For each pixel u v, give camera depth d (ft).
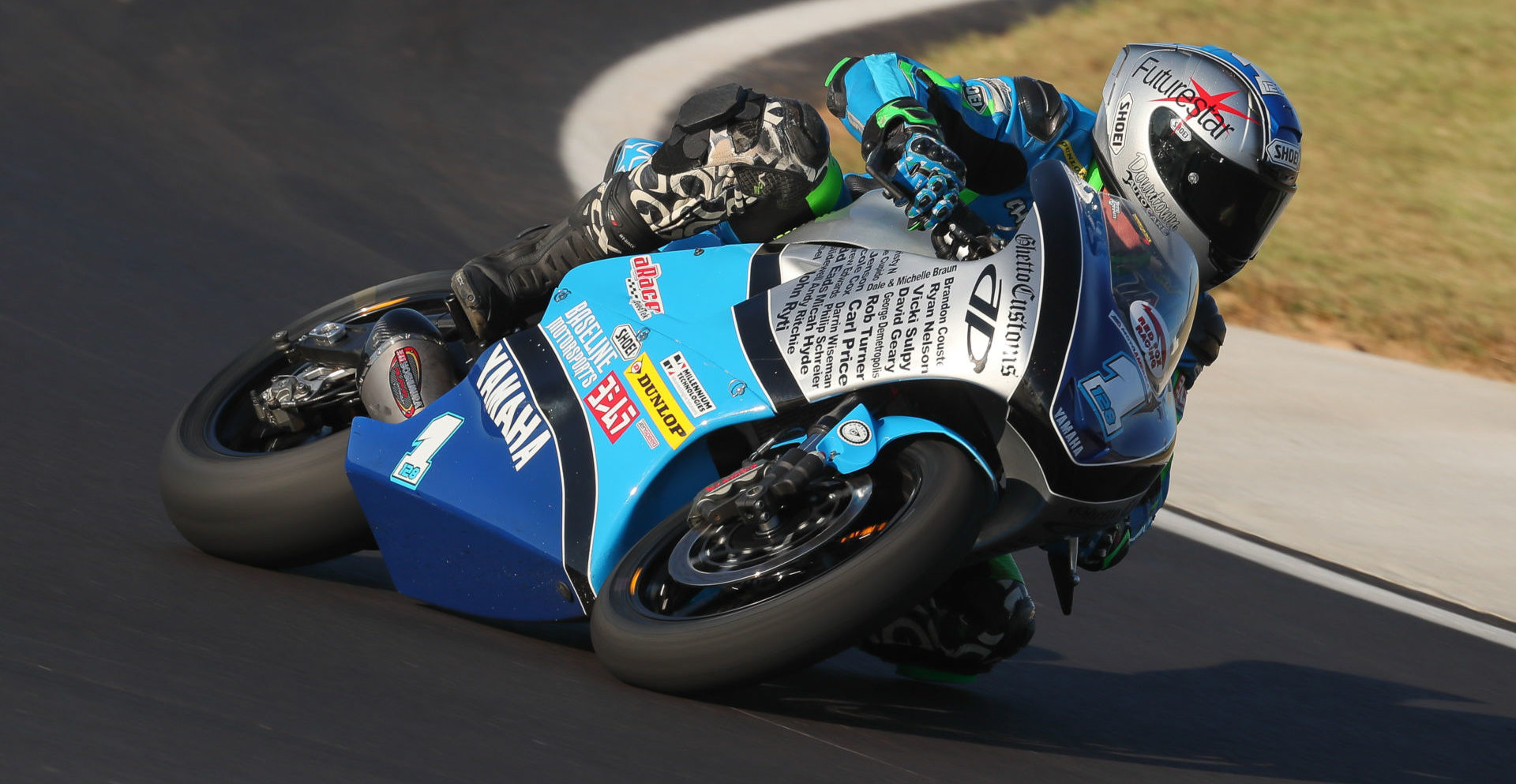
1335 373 98.22
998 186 42.68
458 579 40.93
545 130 133.39
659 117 144.97
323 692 31.48
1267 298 115.65
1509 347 110.83
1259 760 42.04
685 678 33.81
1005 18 211.82
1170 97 40.55
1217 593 59.41
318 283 82.33
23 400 55.67
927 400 36.35
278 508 43.09
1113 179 41.93
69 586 36.60
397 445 41.70
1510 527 73.00
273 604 39.17
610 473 38.17
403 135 123.13
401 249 93.04
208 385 49.83
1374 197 139.95
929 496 33.45
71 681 29.12
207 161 103.86
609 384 39.22
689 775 29.94
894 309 36.70
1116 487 36.40
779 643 32.73
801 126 40.42
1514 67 175.32
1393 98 167.53
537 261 44.37
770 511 33.81
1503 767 45.39
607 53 168.14
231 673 31.68
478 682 34.40
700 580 34.50
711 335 38.45
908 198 38.01
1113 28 193.47
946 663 43.88
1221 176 40.16
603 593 36.81
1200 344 43.45
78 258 77.15
